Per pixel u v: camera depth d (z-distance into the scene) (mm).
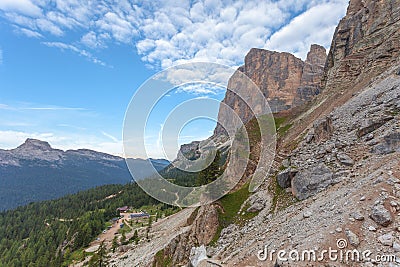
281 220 18375
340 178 18781
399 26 47781
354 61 55281
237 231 23156
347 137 24422
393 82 30531
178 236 30203
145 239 51094
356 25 64000
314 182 20531
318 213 14844
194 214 37688
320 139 28969
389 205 11578
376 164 16953
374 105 27719
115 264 42594
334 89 54531
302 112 56562
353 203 12938
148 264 31109
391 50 44219
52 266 63781
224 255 18734
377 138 20719
